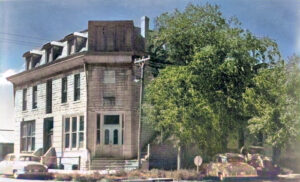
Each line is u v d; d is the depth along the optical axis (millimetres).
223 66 26609
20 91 36344
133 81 29656
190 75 25875
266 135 27047
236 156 25188
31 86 35562
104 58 29641
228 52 27797
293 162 26109
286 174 25422
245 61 27609
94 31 30234
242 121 27297
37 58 35594
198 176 23484
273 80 25938
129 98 29531
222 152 26625
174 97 25766
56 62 32156
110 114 29609
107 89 29766
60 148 31438
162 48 30703
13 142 36188
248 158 25516
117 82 29766
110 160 28547
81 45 31531
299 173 25859
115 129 29594
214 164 24156
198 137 25875
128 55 29484
